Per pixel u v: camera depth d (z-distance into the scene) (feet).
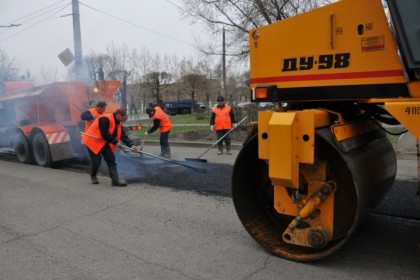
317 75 12.23
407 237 14.16
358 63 11.45
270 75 13.25
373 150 13.08
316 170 12.32
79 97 32.04
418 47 9.98
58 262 13.25
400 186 20.16
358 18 11.33
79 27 50.08
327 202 12.21
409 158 26.18
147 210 18.72
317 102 12.77
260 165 14.76
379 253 12.94
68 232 16.14
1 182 26.40
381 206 17.42
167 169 27.94
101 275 12.21
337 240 12.48
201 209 18.52
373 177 12.33
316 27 12.14
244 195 14.28
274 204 13.25
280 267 12.26
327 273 11.71
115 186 23.90
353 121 12.77
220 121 34.06
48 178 27.14
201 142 42.57
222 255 13.33
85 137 24.30
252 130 13.30
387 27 10.88
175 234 15.46
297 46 12.57
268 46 13.21
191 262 12.89
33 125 32.91
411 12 9.96
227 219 16.98
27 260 13.48
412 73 10.50
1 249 14.53
